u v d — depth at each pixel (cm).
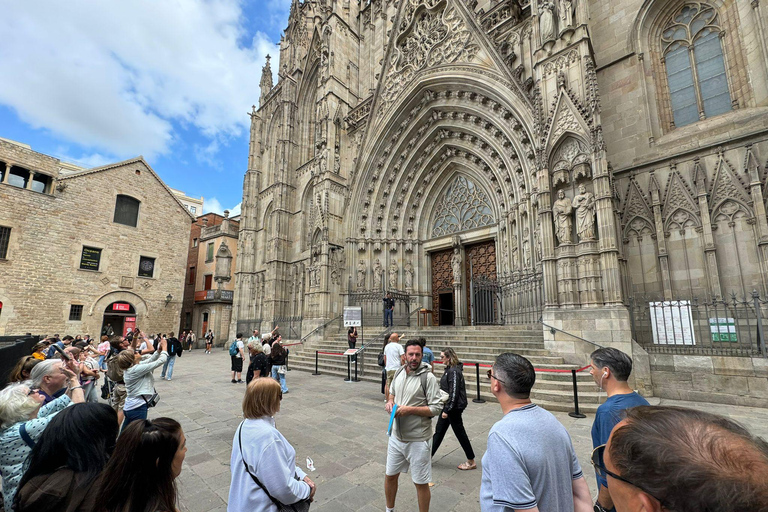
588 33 1284
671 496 91
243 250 3531
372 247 2288
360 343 1784
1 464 301
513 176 1745
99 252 2809
